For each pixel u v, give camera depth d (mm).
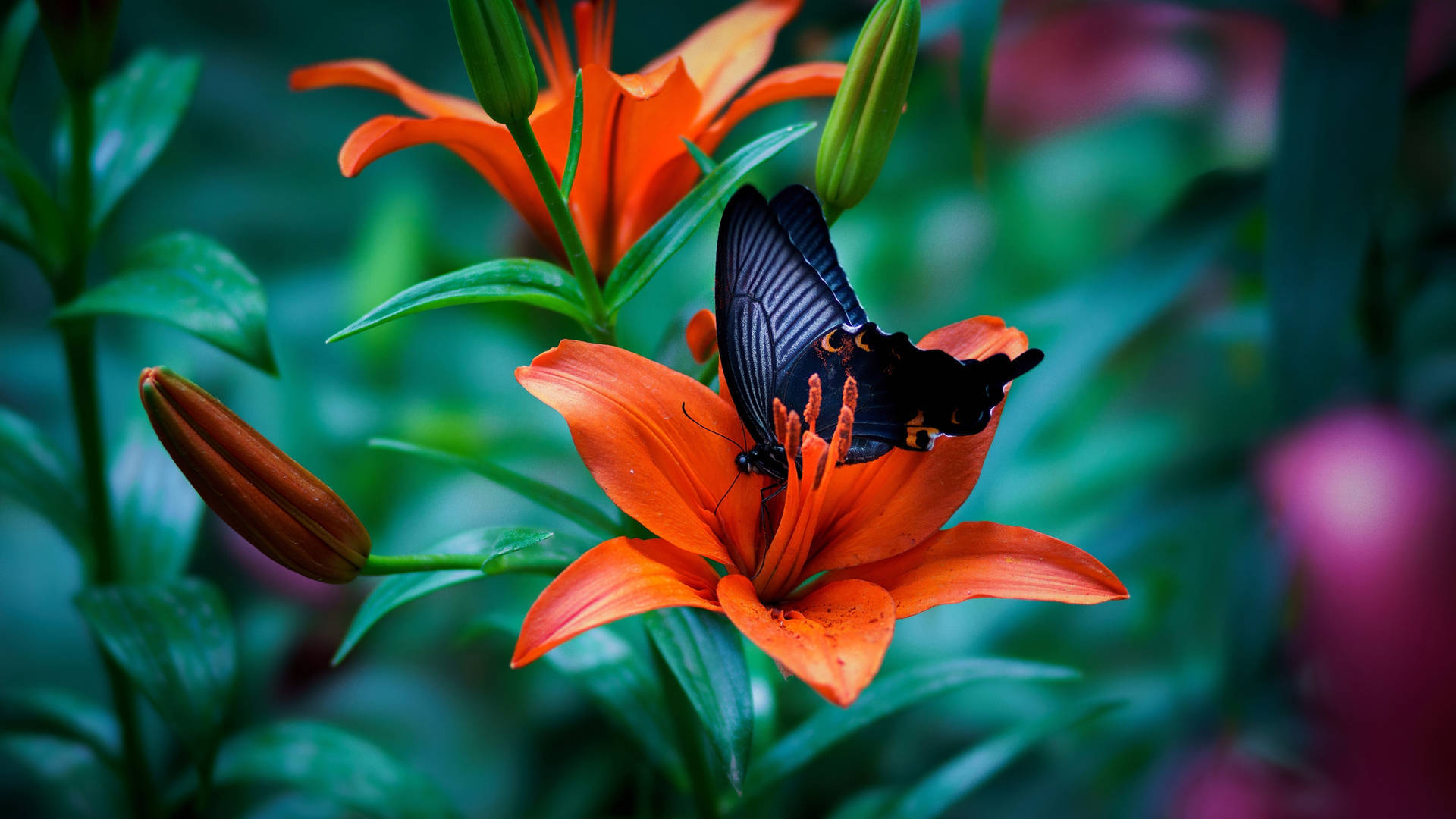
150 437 874
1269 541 859
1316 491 807
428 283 735
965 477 753
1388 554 791
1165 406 1144
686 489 750
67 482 840
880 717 790
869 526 758
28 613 1169
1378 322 856
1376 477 800
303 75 791
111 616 796
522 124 740
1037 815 938
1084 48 1074
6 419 841
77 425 826
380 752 844
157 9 1922
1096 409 1059
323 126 2002
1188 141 1154
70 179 808
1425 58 862
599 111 764
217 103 1936
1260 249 908
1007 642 961
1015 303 1079
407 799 832
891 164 1192
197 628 799
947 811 945
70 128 829
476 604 1031
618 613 709
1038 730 812
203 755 789
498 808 949
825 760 939
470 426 1027
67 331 813
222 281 782
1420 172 905
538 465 1040
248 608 1072
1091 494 1004
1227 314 934
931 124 1172
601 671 813
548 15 815
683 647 731
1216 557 951
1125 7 1035
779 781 790
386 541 998
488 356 1138
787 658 707
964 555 746
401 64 2082
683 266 1118
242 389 1098
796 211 757
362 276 1056
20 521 1235
